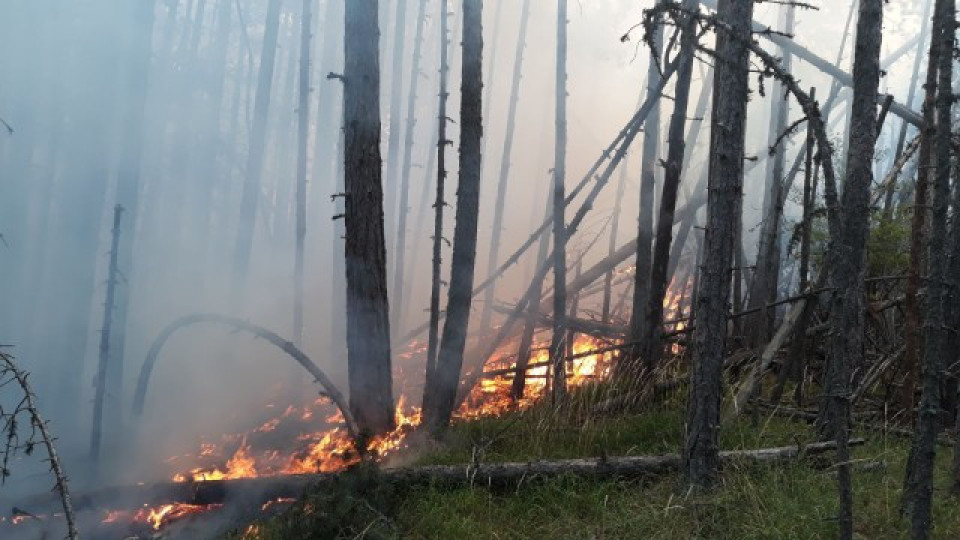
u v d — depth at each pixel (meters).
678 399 7.73
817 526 4.75
